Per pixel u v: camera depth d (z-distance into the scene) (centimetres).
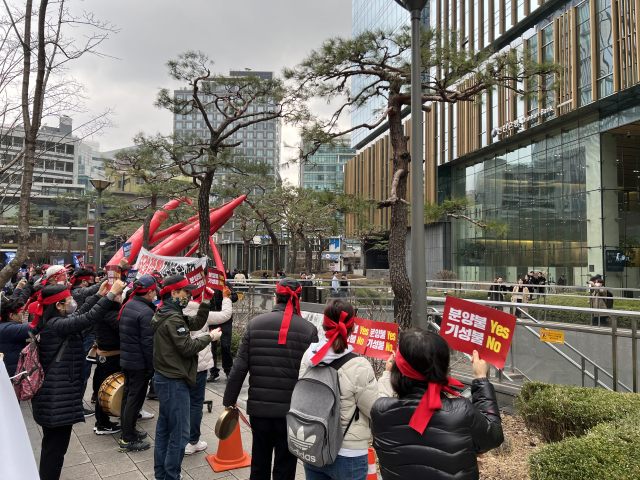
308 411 250
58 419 374
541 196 2816
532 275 1986
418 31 507
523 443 475
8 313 463
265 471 345
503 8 2942
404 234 732
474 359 240
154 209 1299
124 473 438
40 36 451
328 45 744
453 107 3584
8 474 92
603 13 2219
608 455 286
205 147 1304
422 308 476
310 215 2750
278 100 1209
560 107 2494
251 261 5194
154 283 505
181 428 390
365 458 259
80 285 732
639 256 2381
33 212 4803
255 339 348
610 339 511
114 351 584
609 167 2394
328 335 265
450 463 185
